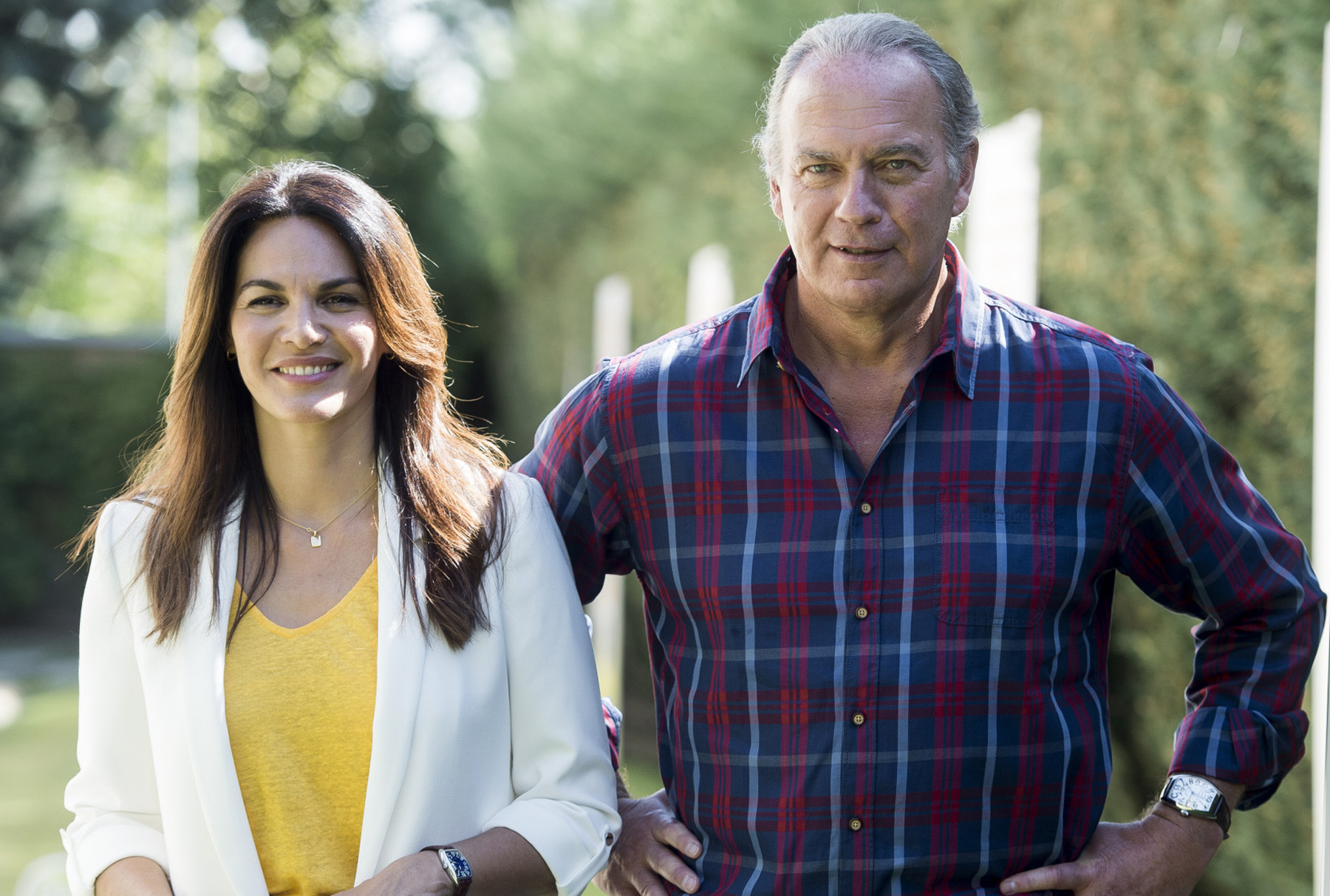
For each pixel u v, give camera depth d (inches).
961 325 103.5
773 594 103.2
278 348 98.9
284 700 97.3
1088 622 105.7
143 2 896.3
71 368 754.8
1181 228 171.0
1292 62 152.1
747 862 103.8
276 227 99.7
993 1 214.5
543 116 534.6
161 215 1342.3
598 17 489.4
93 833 100.6
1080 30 191.5
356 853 96.9
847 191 98.0
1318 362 133.6
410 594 99.2
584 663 105.4
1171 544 105.0
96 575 103.4
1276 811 161.5
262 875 95.6
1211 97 164.1
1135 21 179.0
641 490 108.9
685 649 108.0
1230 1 161.8
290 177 101.9
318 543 103.3
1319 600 107.1
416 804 96.3
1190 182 169.9
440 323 106.7
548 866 98.7
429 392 105.6
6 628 722.8
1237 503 106.2
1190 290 170.4
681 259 408.8
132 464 114.3
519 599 103.2
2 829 325.7
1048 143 197.5
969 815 100.5
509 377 770.2
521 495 106.0
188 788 96.7
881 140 97.4
